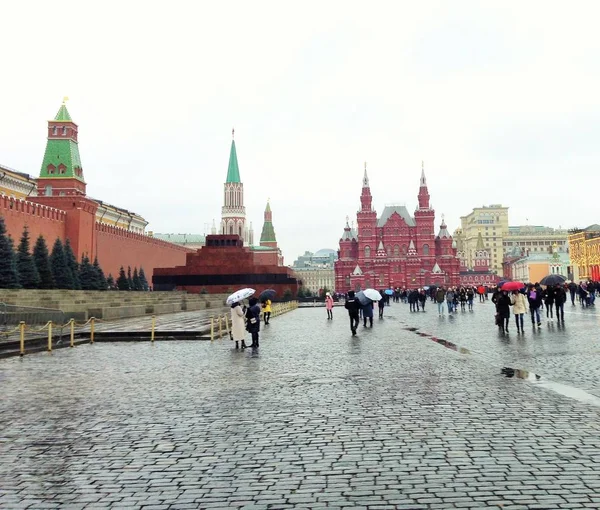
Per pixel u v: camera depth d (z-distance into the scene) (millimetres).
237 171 164750
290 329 28328
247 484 5551
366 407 8891
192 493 5340
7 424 8172
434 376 11852
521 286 22234
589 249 115938
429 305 64250
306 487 5438
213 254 82062
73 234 60188
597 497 5031
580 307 41438
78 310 31562
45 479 5789
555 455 6207
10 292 36438
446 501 5012
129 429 7793
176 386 11312
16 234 50062
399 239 139375
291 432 7461
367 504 4988
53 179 73625
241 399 9797
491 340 19609
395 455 6352
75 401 9859
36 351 18609
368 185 139750
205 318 35406
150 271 85375
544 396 9430
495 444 6668
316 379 11844
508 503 4938
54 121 75312
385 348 17938
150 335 23594
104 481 5703
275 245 194125
